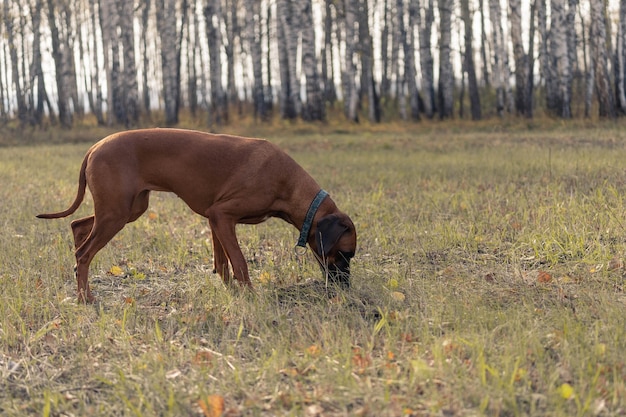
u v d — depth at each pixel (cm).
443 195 938
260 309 491
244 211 546
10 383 395
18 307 509
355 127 2364
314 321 461
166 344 443
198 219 873
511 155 1382
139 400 365
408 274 586
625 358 380
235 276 546
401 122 2558
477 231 721
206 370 394
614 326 423
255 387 375
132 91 2648
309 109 2530
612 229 670
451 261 627
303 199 552
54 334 467
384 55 3500
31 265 643
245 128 2427
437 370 372
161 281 607
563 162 1187
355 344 430
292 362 407
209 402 352
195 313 505
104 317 482
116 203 535
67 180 1230
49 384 391
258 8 3750
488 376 368
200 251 694
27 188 1139
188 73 3872
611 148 1454
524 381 361
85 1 3994
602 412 330
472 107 2666
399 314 468
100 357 428
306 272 601
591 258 592
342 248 534
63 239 749
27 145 2239
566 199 811
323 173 1273
